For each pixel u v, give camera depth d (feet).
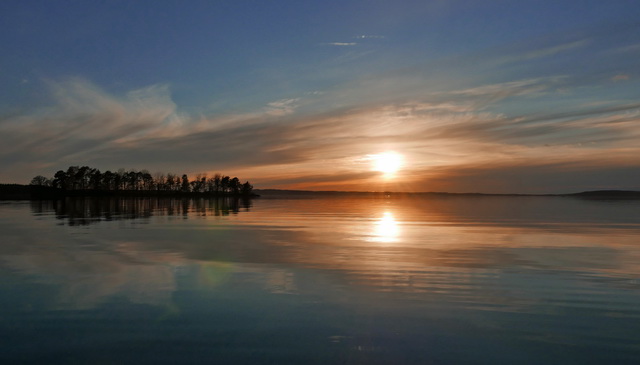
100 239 63.00
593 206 236.02
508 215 135.23
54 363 19.31
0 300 29.32
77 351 20.61
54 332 23.15
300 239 64.59
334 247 55.52
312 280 35.81
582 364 19.45
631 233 73.77
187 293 31.35
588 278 36.73
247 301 29.30
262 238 65.62
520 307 28.04
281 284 34.37
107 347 21.08
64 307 27.71
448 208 212.23
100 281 35.12
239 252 50.80
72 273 38.27
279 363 19.33
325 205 262.06
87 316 25.86
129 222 97.25
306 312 26.89
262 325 24.39
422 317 25.96
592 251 52.39
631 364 19.45
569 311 27.22
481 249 53.83
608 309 27.66
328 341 22.02
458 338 22.54
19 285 33.63
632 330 23.76
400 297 30.48
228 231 76.43
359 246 56.54
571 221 104.83
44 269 40.11
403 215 136.77
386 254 49.73
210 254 49.11
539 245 58.08
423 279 36.29
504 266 42.11
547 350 21.01
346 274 38.17
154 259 45.78
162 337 22.45
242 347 21.13
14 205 205.05
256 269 40.45
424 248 54.90
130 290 32.17
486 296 30.76
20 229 78.23
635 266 42.24
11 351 20.62
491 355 20.38
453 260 45.65
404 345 21.57
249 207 208.23
